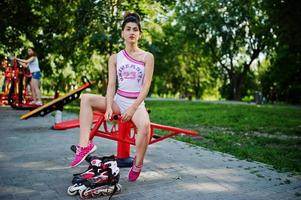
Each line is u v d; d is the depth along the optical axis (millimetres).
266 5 12461
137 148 3738
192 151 5910
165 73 39812
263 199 3484
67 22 17391
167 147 6227
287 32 12469
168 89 46094
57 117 7777
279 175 4438
